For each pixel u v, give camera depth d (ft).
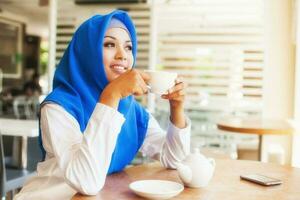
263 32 11.82
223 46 13.16
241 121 10.02
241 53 13.01
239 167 4.58
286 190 3.64
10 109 20.75
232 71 13.14
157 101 13.42
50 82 13.87
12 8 23.94
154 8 13.60
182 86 4.36
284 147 11.12
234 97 13.15
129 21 4.48
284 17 11.27
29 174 7.30
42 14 25.68
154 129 5.01
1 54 27.81
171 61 13.65
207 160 3.72
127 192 3.50
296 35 10.72
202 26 13.32
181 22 13.47
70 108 3.88
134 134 4.60
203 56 13.37
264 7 11.41
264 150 11.12
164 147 4.64
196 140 11.90
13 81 29.91
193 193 3.47
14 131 6.82
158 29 13.69
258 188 3.68
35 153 7.95
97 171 3.32
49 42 13.93
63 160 3.51
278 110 11.30
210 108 13.30
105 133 3.39
